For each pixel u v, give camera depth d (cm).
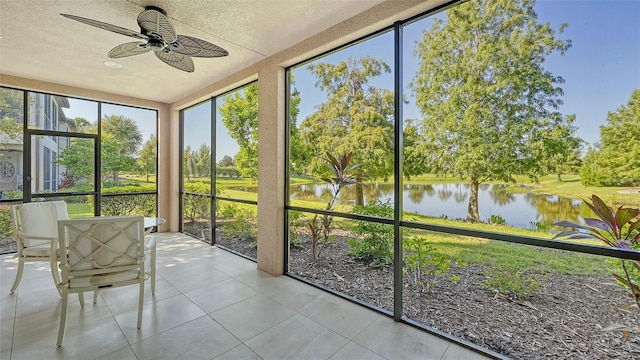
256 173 399
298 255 336
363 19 250
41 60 349
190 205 536
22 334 208
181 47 250
